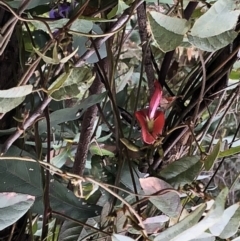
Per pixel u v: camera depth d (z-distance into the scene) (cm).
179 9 51
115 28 47
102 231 47
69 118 54
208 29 39
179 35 38
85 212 53
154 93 50
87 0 43
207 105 56
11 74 54
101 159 64
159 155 53
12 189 48
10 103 39
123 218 47
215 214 38
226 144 73
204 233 43
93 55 55
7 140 48
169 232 40
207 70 55
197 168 46
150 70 57
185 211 45
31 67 44
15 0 46
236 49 51
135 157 54
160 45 38
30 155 51
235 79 67
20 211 41
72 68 43
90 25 47
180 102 56
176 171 47
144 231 44
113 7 53
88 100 52
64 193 52
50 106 69
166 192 43
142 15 54
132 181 52
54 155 81
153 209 54
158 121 50
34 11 57
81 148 67
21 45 52
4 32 43
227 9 38
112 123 79
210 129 75
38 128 54
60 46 44
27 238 56
